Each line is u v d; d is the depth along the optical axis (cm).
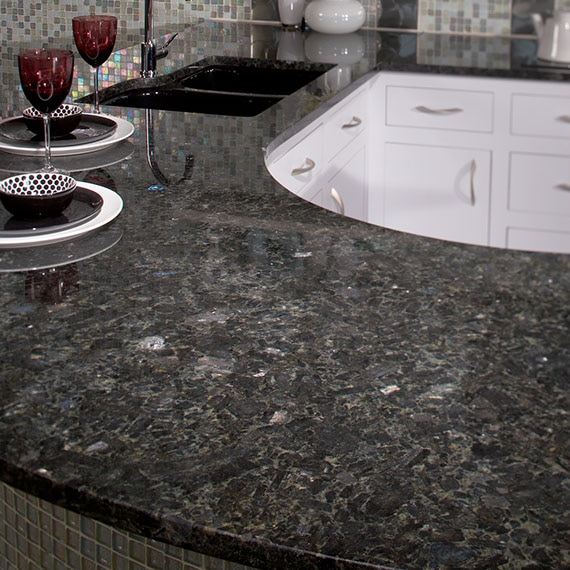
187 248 188
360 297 168
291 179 293
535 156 398
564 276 176
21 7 462
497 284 173
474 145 401
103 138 247
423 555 109
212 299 167
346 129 362
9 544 148
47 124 222
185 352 150
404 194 413
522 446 127
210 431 130
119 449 126
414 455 125
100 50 276
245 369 145
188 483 120
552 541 111
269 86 383
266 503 117
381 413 134
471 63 391
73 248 186
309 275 176
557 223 407
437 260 183
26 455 125
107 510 118
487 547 110
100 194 207
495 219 412
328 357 148
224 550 113
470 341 153
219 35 425
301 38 424
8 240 183
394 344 152
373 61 385
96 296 167
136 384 141
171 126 275
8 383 141
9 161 235
